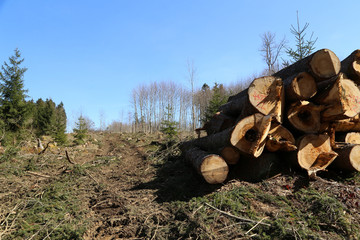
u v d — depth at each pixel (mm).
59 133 17891
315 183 4105
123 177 6711
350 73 4777
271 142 4266
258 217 3367
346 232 3051
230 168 5055
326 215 3318
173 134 14250
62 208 4277
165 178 5996
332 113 4266
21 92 16953
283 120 4672
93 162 9117
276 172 4445
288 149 4184
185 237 3098
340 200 3600
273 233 3031
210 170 4332
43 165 8289
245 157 4891
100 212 4152
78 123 19703
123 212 3984
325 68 4277
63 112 53281
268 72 21719
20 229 3445
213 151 5176
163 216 3729
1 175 6520
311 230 3105
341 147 4457
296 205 3645
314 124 4496
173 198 4434
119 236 3295
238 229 3154
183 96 48125
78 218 3854
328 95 4312
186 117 47406
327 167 4645
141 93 52625
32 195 4996
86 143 19391
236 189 4137
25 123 16938
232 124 5898
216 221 3377
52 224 3574
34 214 4023
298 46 10836
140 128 52500
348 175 4387
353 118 4676
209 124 7012
